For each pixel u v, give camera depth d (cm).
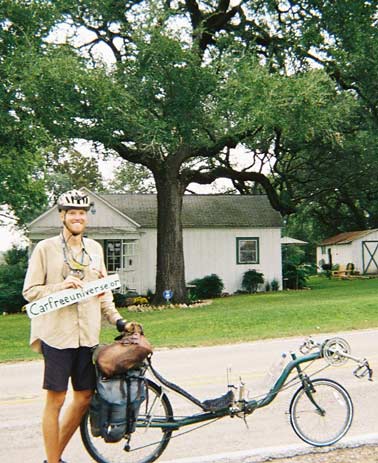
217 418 530
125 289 2812
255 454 540
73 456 565
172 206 2461
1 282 2777
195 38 2197
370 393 767
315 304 1928
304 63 2331
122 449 528
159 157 2341
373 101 2580
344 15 2144
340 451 540
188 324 1659
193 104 1917
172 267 2450
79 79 1697
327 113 1988
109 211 2834
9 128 1681
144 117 1905
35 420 713
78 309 472
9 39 1664
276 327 1557
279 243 3053
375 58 2238
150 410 504
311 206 4875
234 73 1853
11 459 567
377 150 2998
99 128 1917
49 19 1745
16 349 1434
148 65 1906
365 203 4681
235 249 3006
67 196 486
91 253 494
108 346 470
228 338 1403
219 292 2867
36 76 1602
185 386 861
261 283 3000
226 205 3139
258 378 904
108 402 458
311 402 561
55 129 1798
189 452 556
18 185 1880
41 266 477
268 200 3225
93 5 2147
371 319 1622
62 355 465
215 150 2386
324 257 4769
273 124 1950
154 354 1216
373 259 4103
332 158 3481
